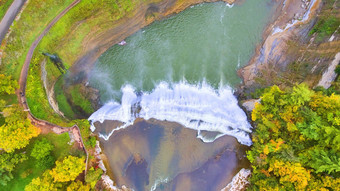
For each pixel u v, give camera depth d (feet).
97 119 116.06
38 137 107.14
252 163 106.01
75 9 111.04
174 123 114.32
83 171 107.34
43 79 112.98
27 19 109.70
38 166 102.63
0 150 100.83
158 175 111.34
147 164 112.37
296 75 116.78
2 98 106.22
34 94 108.68
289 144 90.43
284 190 88.12
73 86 120.67
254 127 108.17
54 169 95.76
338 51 107.34
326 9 116.16
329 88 105.29
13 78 108.68
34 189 94.94
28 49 110.63
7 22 108.58
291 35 120.16
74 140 108.99
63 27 112.98
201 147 112.27
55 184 97.14
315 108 90.48
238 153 111.04
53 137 107.86
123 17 117.29
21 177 104.88
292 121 90.89
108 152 113.70
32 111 107.86
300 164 86.43
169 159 112.06
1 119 103.91
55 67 117.29
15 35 108.99
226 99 121.39
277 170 91.15
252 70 121.08
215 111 116.98
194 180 110.32
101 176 111.14
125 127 115.34
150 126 114.93
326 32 112.98
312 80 112.68
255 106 102.06
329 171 79.66
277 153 91.50
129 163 112.78
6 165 96.89
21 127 95.66
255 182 98.68
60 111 116.06
